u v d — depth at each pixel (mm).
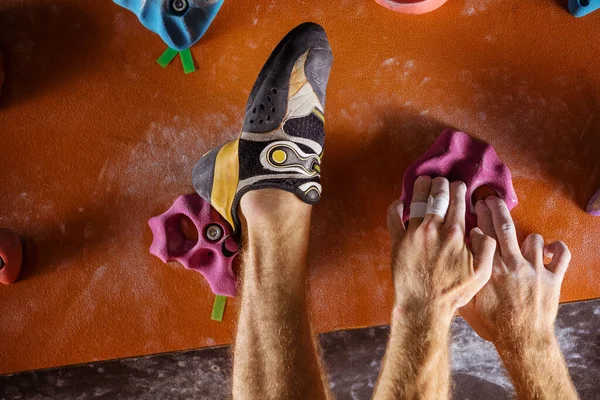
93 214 1282
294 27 1284
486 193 1246
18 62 1291
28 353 1267
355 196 1277
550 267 1145
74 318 1271
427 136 1276
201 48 1285
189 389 1284
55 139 1286
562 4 1280
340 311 1266
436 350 990
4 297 1271
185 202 1244
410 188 1218
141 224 1280
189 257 1252
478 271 1041
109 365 1271
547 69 1280
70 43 1294
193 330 1268
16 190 1281
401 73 1281
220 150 1184
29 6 1296
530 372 1039
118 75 1290
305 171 1127
